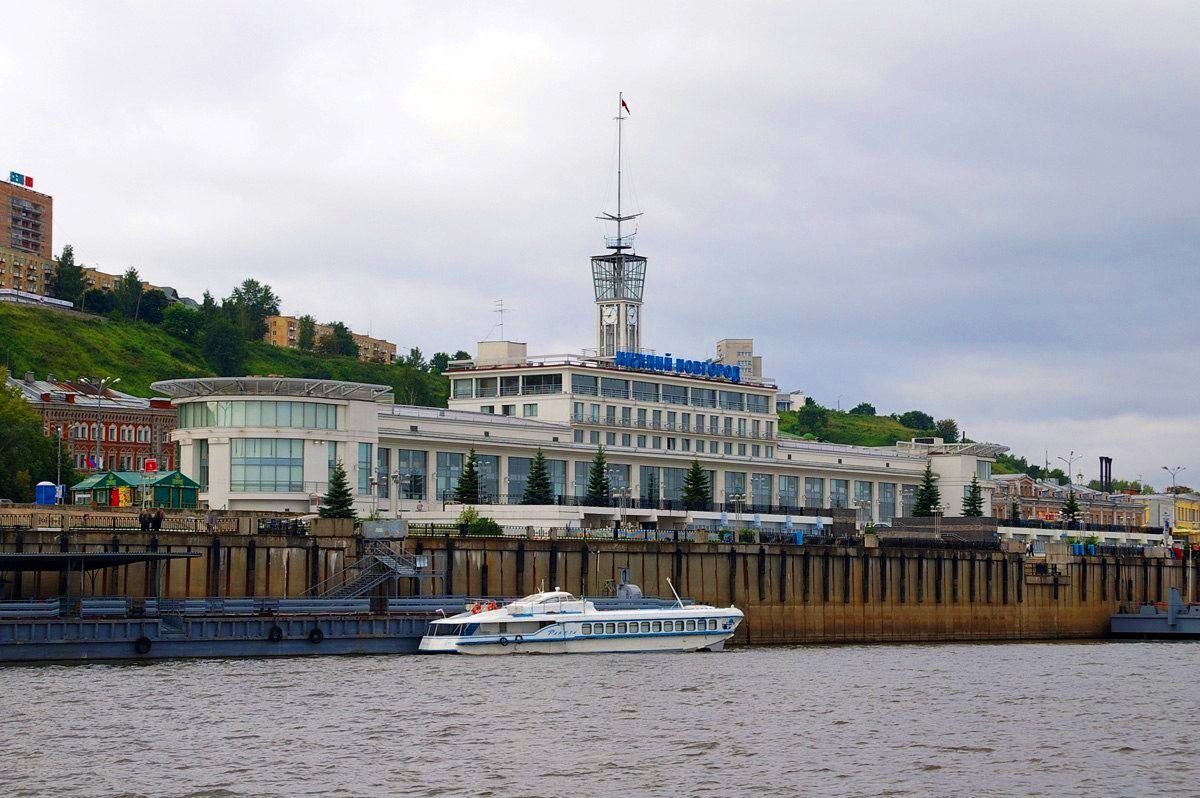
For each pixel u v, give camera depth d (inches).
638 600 7367.1
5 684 5334.6
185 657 6259.8
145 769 3966.5
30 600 6378.0
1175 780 4035.4
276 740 4367.6
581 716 4891.7
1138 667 7111.2
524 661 6437.0
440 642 6604.3
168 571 6860.2
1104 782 4003.4
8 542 6560.0
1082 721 5054.1
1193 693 5920.3
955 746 4488.2
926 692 5787.4
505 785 3850.9
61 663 6003.9
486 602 6939.0
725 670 6402.6
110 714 4734.3
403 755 4190.5
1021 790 3897.6
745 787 3868.1
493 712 4928.6
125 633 6136.8
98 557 6067.9
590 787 3841.0
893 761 4234.7
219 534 6943.9
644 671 6186.0
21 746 4222.4
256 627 6412.4
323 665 6107.3
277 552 7057.1
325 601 6742.1
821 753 4333.2
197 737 4389.8
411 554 7347.4
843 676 6318.9
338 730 4539.9
